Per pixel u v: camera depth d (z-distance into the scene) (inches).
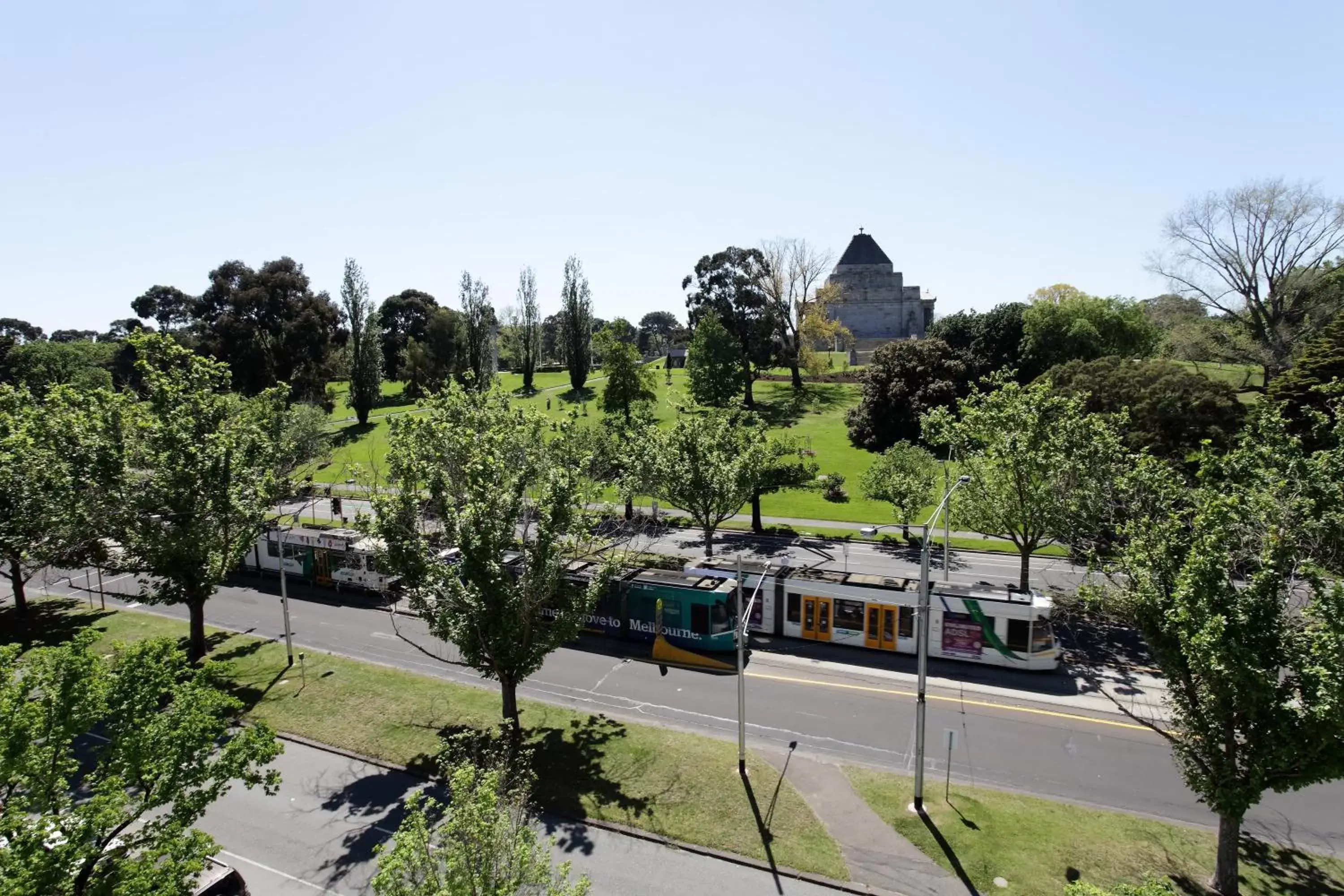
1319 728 546.9
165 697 1040.2
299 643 1342.3
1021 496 1326.3
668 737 971.3
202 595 1213.7
